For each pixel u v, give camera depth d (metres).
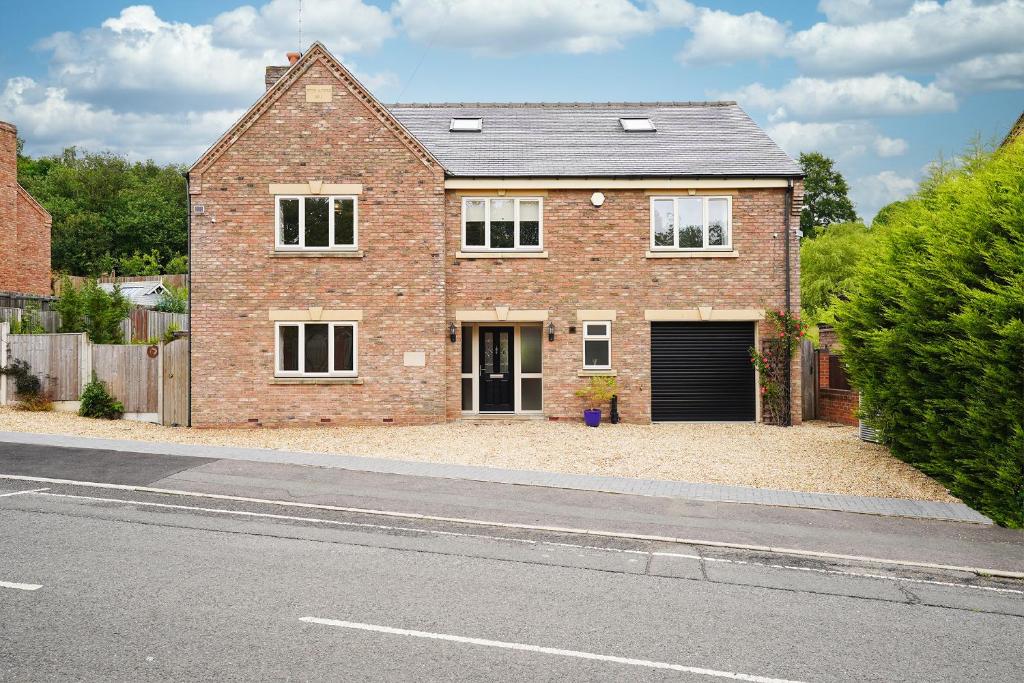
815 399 21.38
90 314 22.86
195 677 5.55
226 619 6.68
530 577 8.20
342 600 7.25
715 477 13.50
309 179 19.22
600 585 8.00
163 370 19.30
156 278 42.97
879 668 6.10
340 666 5.81
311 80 19.22
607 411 19.80
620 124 22.62
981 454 11.38
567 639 6.48
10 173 27.55
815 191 55.41
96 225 57.91
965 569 8.91
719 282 19.95
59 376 19.77
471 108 23.58
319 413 19.16
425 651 6.14
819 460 14.88
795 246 19.97
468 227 19.91
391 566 8.41
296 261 19.17
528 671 5.84
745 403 20.22
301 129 19.22
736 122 22.75
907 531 10.41
